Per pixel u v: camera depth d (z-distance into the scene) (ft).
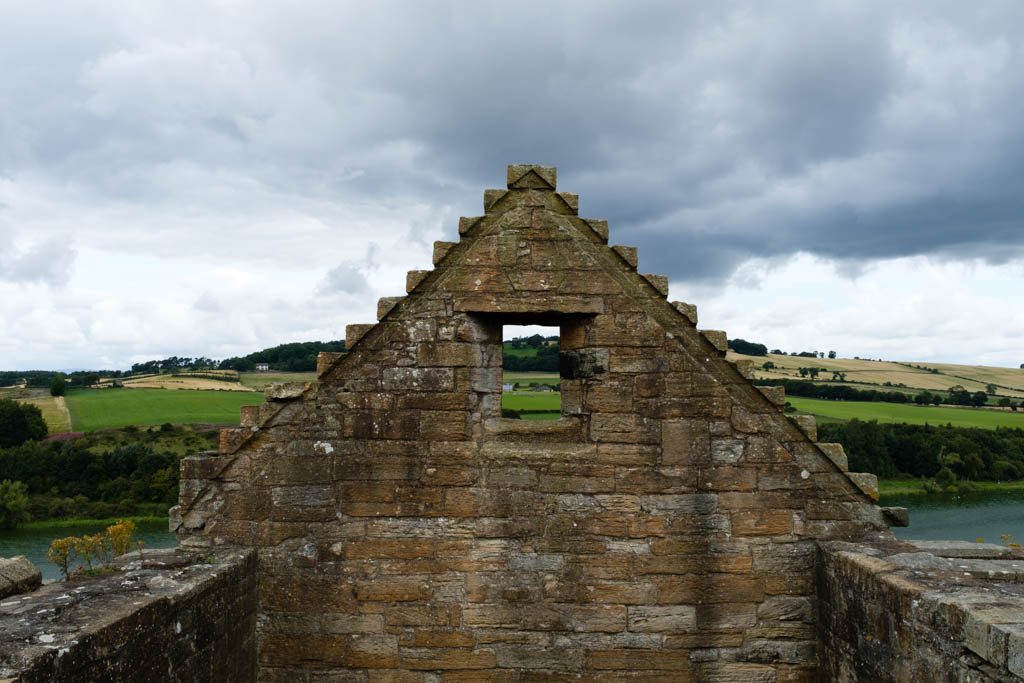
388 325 27.02
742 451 26.61
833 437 156.97
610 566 26.25
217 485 26.66
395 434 26.63
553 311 26.89
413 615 26.20
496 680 26.09
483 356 27.58
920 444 157.17
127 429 156.15
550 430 27.20
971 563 22.66
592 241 27.32
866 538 26.27
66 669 15.42
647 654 26.07
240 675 24.67
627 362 26.86
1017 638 14.52
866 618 22.15
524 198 27.43
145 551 26.20
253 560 25.96
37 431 151.23
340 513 26.50
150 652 18.88
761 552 26.35
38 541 106.32
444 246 27.20
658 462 26.55
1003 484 152.46
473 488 26.50
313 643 26.17
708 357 26.99
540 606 26.22
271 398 26.68
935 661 18.12
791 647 26.11
